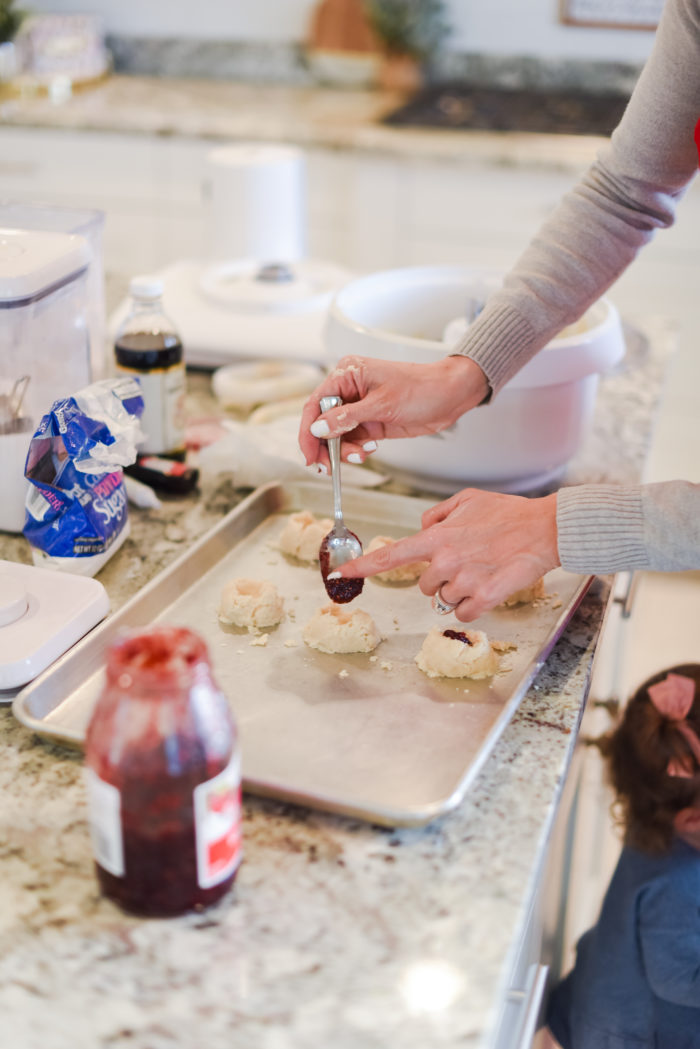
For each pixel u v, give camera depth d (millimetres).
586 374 1054
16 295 904
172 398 1137
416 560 829
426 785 696
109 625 831
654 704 1305
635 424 1326
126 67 3266
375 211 2592
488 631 905
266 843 658
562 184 2447
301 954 574
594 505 789
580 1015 1169
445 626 909
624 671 1597
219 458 1179
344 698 794
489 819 682
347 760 719
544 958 987
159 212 2752
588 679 850
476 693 808
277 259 1815
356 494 1087
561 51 2994
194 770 552
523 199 2486
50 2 3199
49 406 1003
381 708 782
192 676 545
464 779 668
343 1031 527
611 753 1312
